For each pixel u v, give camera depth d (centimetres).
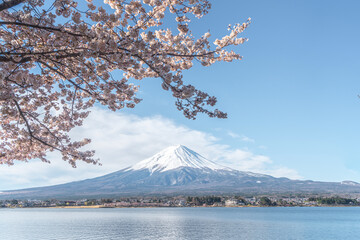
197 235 7212
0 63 582
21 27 615
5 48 612
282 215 15125
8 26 636
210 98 627
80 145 886
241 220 11806
